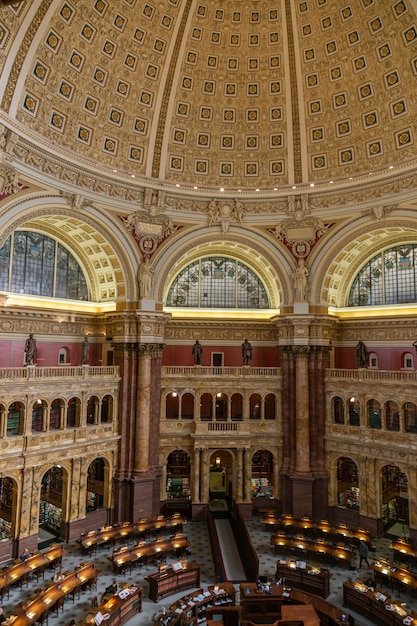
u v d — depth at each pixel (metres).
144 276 32.34
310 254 33.31
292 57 31.33
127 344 32.06
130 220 32.09
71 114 29.20
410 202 29.41
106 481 31.05
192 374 33.94
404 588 22.92
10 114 25.66
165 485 33.00
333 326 34.97
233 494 33.28
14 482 25.73
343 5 28.58
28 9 24.70
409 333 32.47
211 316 37.69
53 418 30.50
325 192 32.69
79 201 29.42
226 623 19.12
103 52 29.30
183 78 32.19
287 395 33.53
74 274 34.53
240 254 37.91
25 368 26.27
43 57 26.69
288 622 16.95
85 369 29.78
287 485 32.44
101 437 30.47
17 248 30.80
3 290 29.73
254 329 37.44
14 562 23.66
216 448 33.03
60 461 27.91
